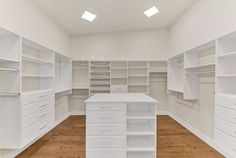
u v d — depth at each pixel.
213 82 3.55
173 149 3.32
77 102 6.55
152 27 6.23
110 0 3.89
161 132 4.43
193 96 4.31
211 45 3.53
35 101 3.24
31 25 3.67
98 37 6.51
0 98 2.77
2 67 2.83
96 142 2.68
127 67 6.31
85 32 6.27
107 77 6.44
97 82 6.45
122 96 3.50
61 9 4.20
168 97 6.50
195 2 4.22
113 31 6.35
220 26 3.21
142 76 6.42
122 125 2.69
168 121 5.59
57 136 4.07
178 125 5.11
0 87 2.83
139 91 6.47
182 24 5.05
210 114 3.64
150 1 4.11
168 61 5.98
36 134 3.29
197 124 4.22
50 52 4.30
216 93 2.95
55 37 5.06
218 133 2.88
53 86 4.27
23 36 3.07
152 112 2.82
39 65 4.29
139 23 5.66
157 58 6.48
